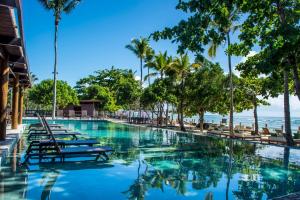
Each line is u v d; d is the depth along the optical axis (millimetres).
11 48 11406
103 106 48469
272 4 8336
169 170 10078
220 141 18312
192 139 19359
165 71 29625
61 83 48031
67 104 48844
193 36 6984
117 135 21438
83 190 7527
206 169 10430
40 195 6891
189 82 26281
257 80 23812
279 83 18797
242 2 7371
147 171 9797
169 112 35125
